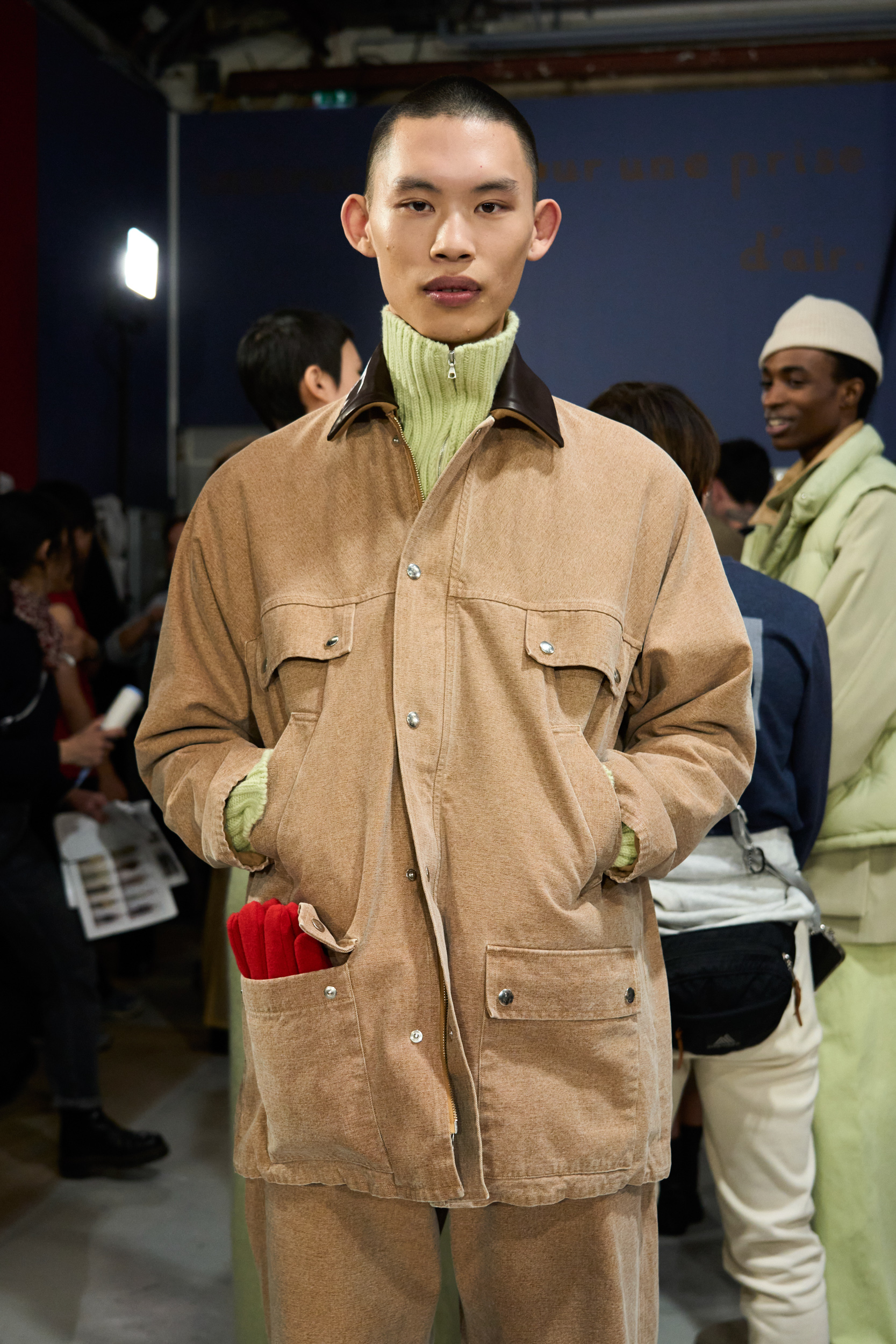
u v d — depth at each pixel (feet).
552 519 3.74
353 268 18.95
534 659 3.61
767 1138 5.73
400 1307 3.69
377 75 19.03
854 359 7.72
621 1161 3.55
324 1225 3.60
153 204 19.02
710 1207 8.85
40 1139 10.05
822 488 7.06
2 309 15.03
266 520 3.90
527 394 3.79
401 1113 3.43
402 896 3.53
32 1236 8.30
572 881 3.51
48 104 15.96
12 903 8.82
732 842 5.49
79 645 11.75
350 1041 3.48
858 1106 6.37
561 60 18.34
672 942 5.29
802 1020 5.73
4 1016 8.79
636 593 3.88
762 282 17.69
